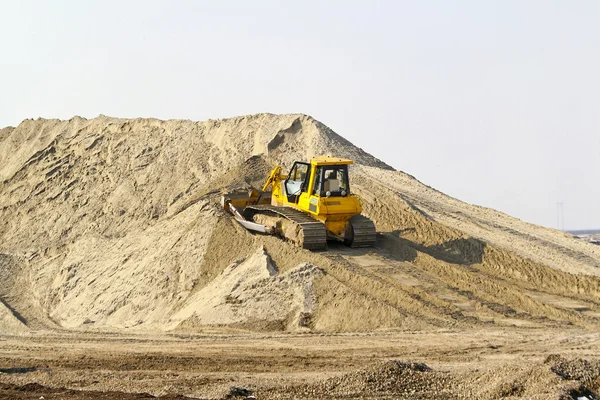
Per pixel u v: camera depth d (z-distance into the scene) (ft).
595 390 41.83
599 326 66.18
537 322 68.28
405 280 78.54
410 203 106.11
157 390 46.75
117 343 67.77
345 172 90.22
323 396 44.11
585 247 103.45
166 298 96.99
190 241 102.99
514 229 108.37
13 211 159.33
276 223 93.35
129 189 149.48
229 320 77.10
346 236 90.99
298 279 77.97
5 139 192.95
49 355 62.08
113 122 171.12
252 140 144.15
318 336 66.03
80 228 144.66
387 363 46.75
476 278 80.59
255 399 43.98
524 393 41.50
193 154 150.82
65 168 164.04
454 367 49.75
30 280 134.31
